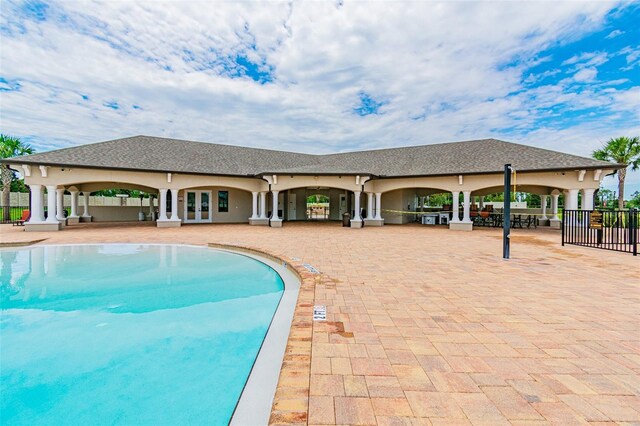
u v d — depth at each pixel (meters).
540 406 2.47
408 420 2.29
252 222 22.55
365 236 15.30
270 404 2.74
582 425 2.25
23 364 4.00
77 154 18.59
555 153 18.95
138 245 12.57
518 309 4.84
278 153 27.89
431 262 8.68
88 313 5.86
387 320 4.34
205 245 12.49
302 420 2.26
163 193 19.59
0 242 12.05
